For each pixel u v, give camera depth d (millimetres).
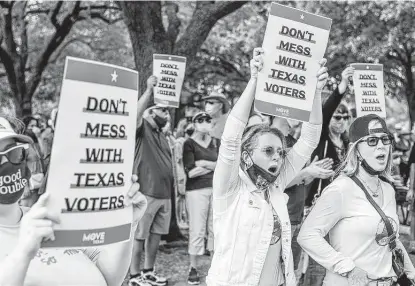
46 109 22047
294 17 3549
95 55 20891
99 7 17219
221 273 3336
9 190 2197
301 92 3586
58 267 2418
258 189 3416
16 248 1941
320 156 5906
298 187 5398
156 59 7480
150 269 7059
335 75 16547
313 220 3557
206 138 7324
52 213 2016
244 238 3330
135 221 2471
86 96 2082
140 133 6941
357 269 3449
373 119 3650
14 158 2211
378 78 6793
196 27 10391
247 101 3453
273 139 3414
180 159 9734
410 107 18141
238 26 18547
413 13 15180
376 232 3494
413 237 9656
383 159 3582
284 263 3400
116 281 2611
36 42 19844
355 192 3562
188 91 18609
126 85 2205
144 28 9969
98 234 2125
